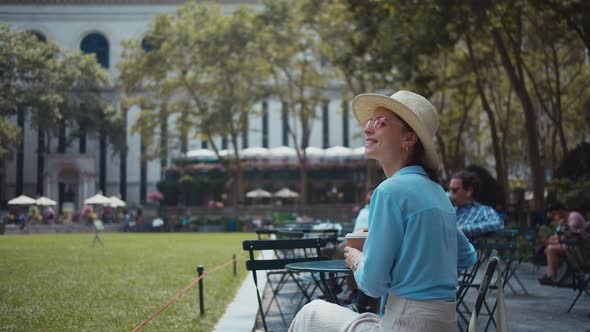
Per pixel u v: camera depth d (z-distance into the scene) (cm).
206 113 4431
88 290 913
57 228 4266
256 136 6194
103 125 4938
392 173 284
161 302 792
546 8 1585
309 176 5453
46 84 3738
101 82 4862
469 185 663
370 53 1991
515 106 3153
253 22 3991
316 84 4275
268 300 840
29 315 686
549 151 3319
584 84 2725
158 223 4372
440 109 2994
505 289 966
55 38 5144
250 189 5406
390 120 280
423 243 247
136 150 5991
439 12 1553
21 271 1216
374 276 249
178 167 5369
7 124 3344
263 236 2972
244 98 4412
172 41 4206
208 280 1048
